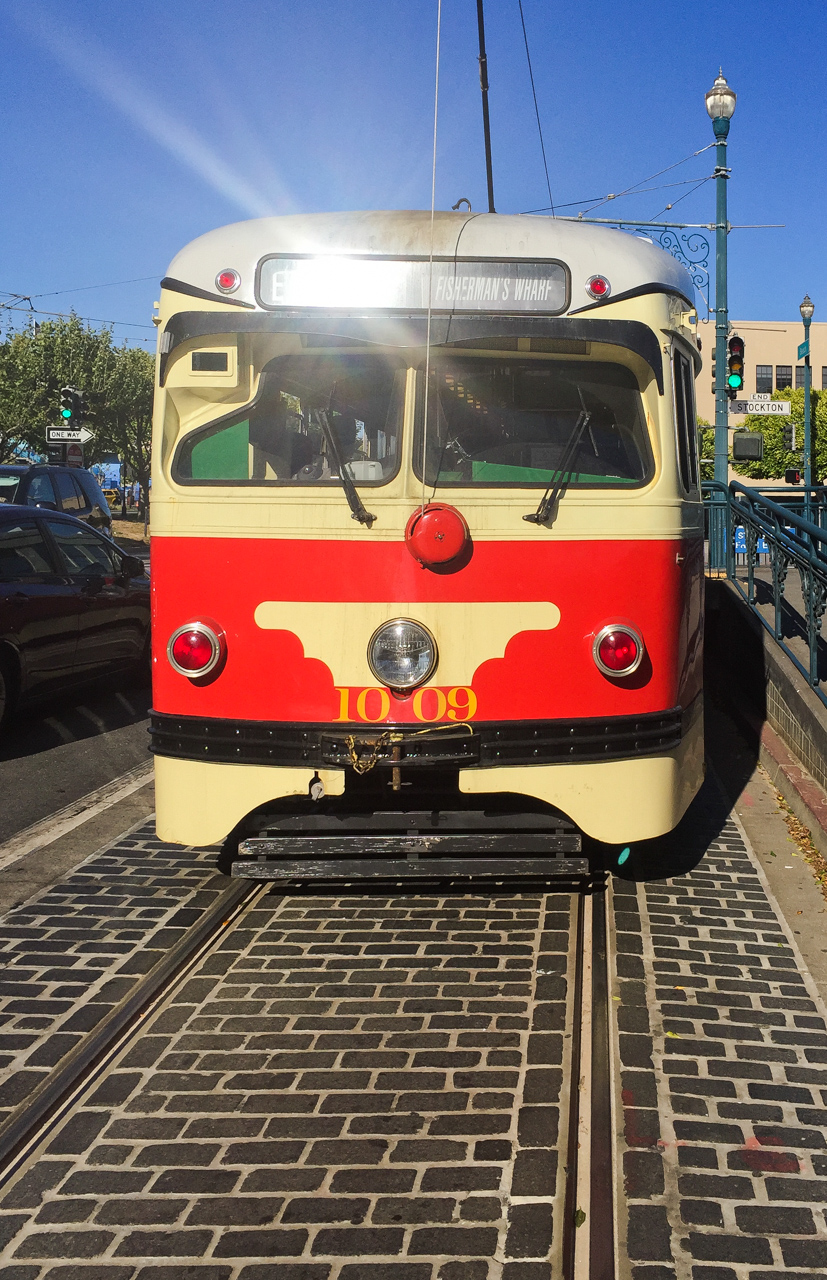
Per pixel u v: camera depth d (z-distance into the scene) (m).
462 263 4.75
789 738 7.60
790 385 62.22
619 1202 3.02
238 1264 2.81
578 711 4.79
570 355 4.86
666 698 4.96
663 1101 3.53
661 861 5.94
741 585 10.16
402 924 5.09
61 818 6.88
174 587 4.83
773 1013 4.15
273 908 5.33
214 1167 3.21
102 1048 3.88
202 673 4.77
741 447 10.20
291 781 4.71
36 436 51.00
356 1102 3.55
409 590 4.68
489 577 4.71
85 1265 2.82
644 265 4.93
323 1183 3.12
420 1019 4.12
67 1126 3.43
